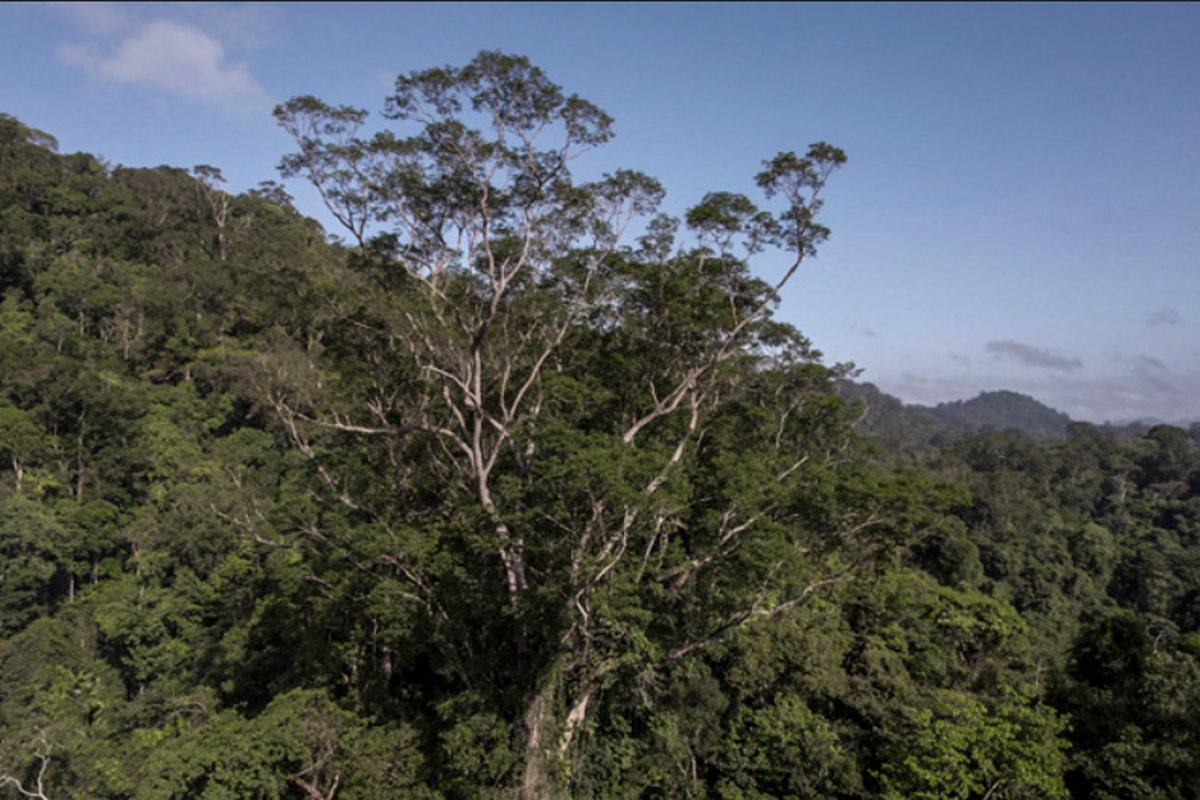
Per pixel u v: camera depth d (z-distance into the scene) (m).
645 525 17.55
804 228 18.12
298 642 27.67
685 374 21.66
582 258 20.47
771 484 17.59
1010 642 29.92
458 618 18.72
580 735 18.64
